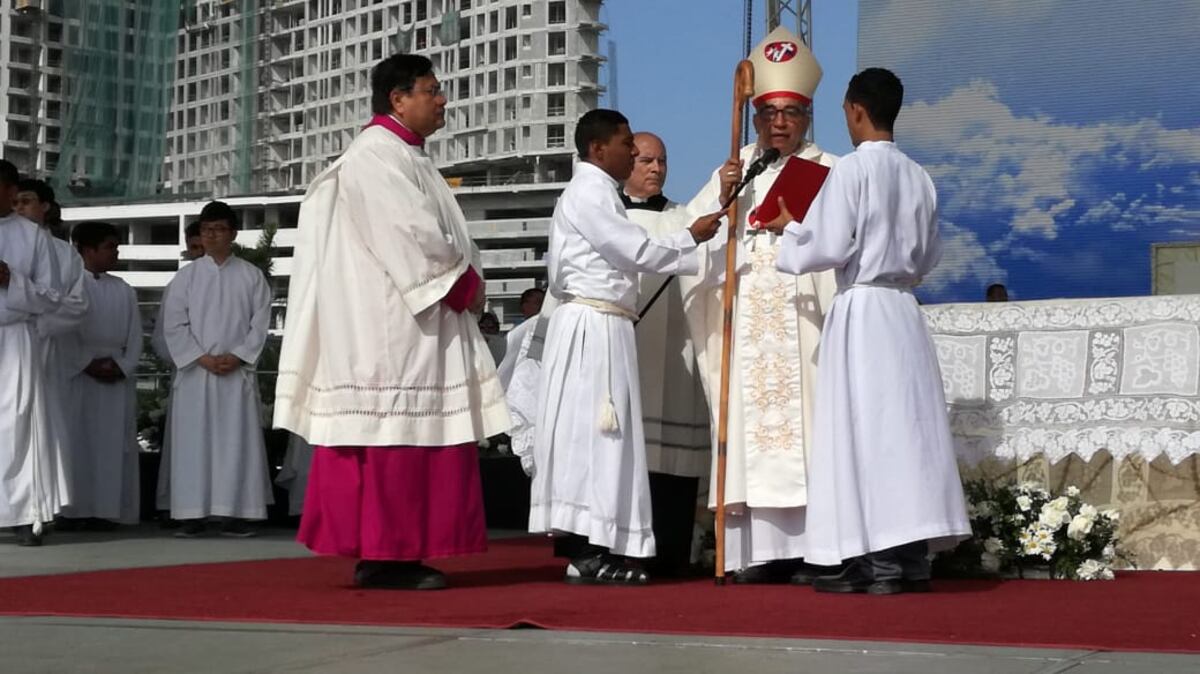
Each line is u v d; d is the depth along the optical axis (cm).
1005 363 674
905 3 1012
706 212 635
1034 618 444
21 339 782
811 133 856
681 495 646
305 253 563
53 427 798
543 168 5575
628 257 584
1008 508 611
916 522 523
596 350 591
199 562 702
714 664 352
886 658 360
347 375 546
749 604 489
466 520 555
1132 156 973
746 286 611
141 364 1155
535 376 866
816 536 544
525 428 860
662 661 357
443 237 549
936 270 1011
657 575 644
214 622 441
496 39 5669
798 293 605
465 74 5756
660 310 641
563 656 366
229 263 952
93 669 350
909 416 533
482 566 681
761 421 598
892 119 564
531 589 553
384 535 538
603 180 600
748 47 1057
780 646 382
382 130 561
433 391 552
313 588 552
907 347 540
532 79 5591
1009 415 671
